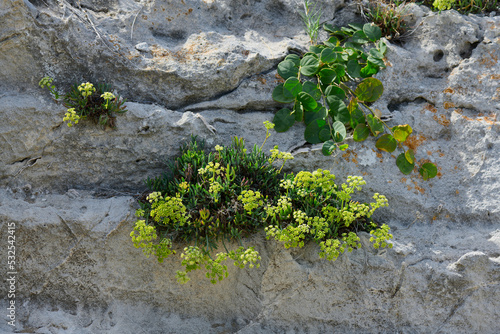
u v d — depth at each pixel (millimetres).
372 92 3717
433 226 3496
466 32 3869
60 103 3500
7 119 3410
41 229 3324
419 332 3316
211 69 3729
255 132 3807
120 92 3672
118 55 3637
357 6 4164
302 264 3307
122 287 3359
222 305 3406
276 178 3533
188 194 3371
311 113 3719
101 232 3322
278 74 3863
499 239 3301
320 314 3332
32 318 3277
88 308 3361
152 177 3643
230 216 3230
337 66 3783
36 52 3502
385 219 3562
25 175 3480
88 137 3521
